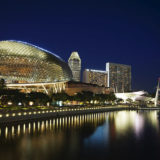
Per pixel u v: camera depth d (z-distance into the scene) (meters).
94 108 109.69
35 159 28.91
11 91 88.31
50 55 149.38
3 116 52.03
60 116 79.12
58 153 31.91
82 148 34.91
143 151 33.88
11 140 39.19
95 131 51.25
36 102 102.12
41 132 47.22
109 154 31.84
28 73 130.50
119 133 49.28
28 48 139.75
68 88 175.50
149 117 88.81
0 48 132.25
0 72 124.75
